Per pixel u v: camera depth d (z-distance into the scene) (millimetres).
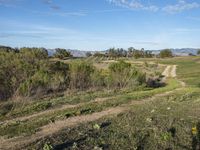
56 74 28078
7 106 19359
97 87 29812
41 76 26062
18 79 25375
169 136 11242
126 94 25969
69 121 15117
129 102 21578
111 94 25703
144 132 12125
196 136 11594
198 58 104438
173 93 26703
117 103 20766
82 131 12547
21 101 21047
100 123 14039
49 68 29719
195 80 44906
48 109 19031
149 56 133125
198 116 15352
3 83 23359
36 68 28250
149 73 57688
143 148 10203
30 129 13617
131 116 15688
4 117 16641
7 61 27078
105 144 10586
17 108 18984
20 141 11680
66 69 30594
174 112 16562
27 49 31672
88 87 29594
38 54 31344
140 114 16219
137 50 130000
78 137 11539
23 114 17484
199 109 17547
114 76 31734
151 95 25297
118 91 27750
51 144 10688
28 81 24016
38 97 23156
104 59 95750
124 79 31938
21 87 23000
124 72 32281
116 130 12586
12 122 15250
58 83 27016
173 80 47250
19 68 26094
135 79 32969
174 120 14344
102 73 32812
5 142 11617
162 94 26266
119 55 125312
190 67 75062
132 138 11266
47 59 31953
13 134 12797
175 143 10742
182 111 16875
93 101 22062
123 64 33250
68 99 22453
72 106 19984
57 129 13438
